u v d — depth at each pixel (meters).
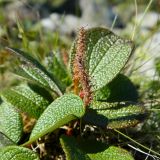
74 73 0.14
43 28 0.27
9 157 0.13
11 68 0.20
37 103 0.15
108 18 0.41
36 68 0.14
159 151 0.15
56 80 0.15
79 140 0.14
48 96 0.15
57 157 0.15
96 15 0.42
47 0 0.52
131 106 0.14
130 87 0.15
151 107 0.16
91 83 0.14
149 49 0.22
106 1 0.44
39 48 0.22
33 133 0.13
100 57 0.15
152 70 0.21
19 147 0.13
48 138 0.15
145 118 0.14
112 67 0.14
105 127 0.13
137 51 0.22
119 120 0.13
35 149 0.15
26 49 0.20
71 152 0.13
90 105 0.14
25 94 0.15
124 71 0.19
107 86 0.15
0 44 0.21
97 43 0.15
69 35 0.27
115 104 0.14
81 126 0.15
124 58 0.14
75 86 0.14
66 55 0.17
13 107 0.14
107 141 0.15
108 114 0.14
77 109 0.13
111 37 0.15
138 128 0.16
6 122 0.14
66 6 0.53
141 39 0.22
